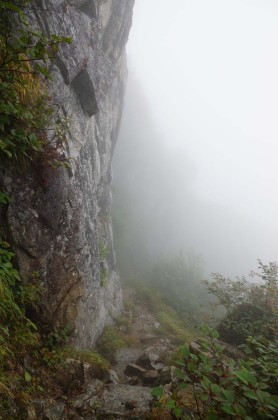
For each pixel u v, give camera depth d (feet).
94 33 29.89
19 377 12.30
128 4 39.37
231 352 17.38
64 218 19.67
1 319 12.64
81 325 23.73
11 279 13.88
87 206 27.71
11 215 15.20
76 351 19.22
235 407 6.73
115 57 43.09
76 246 21.34
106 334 32.24
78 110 26.07
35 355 14.60
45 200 17.37
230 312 21.38
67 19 23.57
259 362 9.62
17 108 14.37
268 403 6.93
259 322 18.58
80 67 24.39
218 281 22.47
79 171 25.76
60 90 21.84
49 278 17.57
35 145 15.47
